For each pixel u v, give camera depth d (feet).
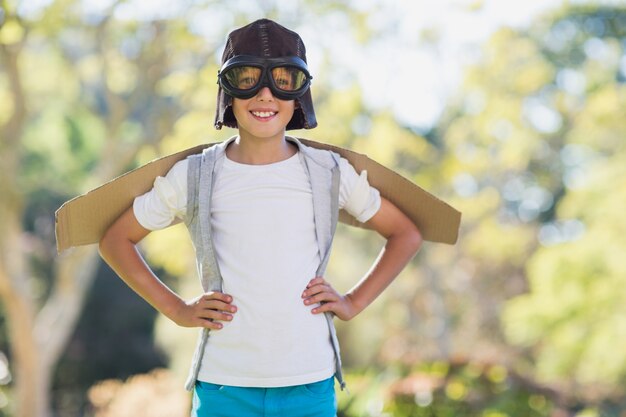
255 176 9.53
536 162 68.49
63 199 74.90
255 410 9.11
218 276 9.38
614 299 46.78
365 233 44.65
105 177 39.91
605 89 51.60
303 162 9.73
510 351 61.11
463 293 64.18
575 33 63.82
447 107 46.44
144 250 54.24
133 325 74.33
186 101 37.93
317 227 9.56
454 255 60.29
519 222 71.87
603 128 52.70
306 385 9.24
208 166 9.63
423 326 60.34
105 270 74.13
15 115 38.52
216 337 9.33
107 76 39.45
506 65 44.78
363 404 23.95
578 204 49.14
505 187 60.18
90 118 70.54
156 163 9.75
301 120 10.11
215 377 9.23
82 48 41.81
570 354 48.67
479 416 22.86
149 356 73.82
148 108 42.11
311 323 9.32
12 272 39.52
